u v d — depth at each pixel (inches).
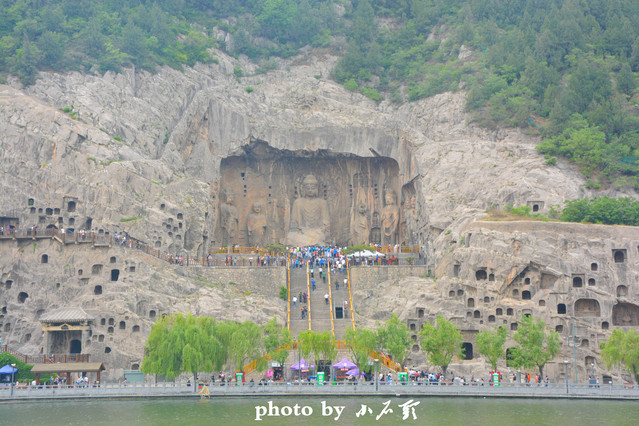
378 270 4387.3
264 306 4065.0
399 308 4077.3
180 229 4468.5
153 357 3366.1
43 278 4101.9
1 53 5083.7
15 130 4475.9
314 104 5418.3
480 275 4114.2
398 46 6378.0
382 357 3609.7
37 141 4461.1
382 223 5231.3
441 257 4328.3
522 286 4047.7
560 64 5654.5
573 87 5280.5
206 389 3196.4
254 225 5216.5
